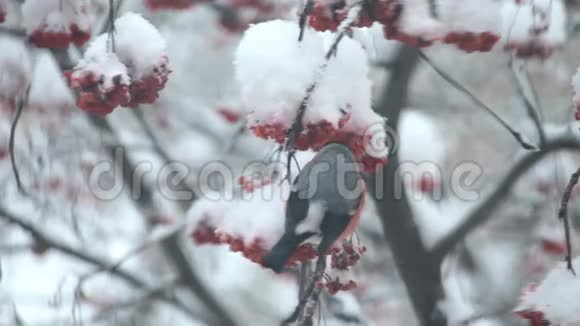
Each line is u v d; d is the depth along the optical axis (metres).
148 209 12.20
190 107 15.78
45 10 7.19
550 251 10.66
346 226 6.24
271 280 16.41
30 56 10.38
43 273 11.77
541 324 6.60
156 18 14.87
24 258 11.71
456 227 10.86
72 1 7.21
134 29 6.59
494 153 16.88
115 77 6.36
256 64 6.04
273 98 5.95
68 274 10.99
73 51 9.65
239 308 16.16
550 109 13.92
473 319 10.58
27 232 11.34
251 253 6.49
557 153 11.18
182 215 12.31
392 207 10.62
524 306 6.73
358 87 6.37
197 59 16.12
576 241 13.95
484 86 15.99
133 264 13.43
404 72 10.18
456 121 16.78
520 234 15.86
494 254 16.70
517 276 15.95
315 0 6.12
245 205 6.66
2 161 10.71
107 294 12.12
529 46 8.42
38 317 11.08
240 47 6.18
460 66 15.88
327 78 6.07
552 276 6.81
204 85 16.58
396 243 10.85
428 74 15.67
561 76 12.95
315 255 6.30
